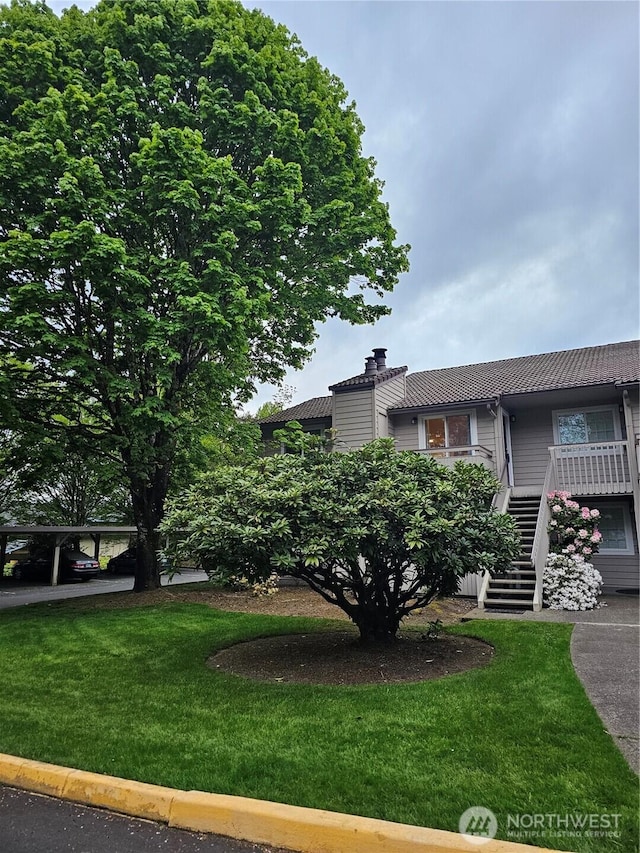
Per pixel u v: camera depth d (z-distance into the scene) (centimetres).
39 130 1019
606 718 449
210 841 311
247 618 988
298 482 650
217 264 1066
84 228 962
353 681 584
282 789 341
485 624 859
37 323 1000
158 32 1202
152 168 1059
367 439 1523
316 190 1332
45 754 406
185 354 1270
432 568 665
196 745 415
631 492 1298
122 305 1105
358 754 390
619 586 1405
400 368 1738
